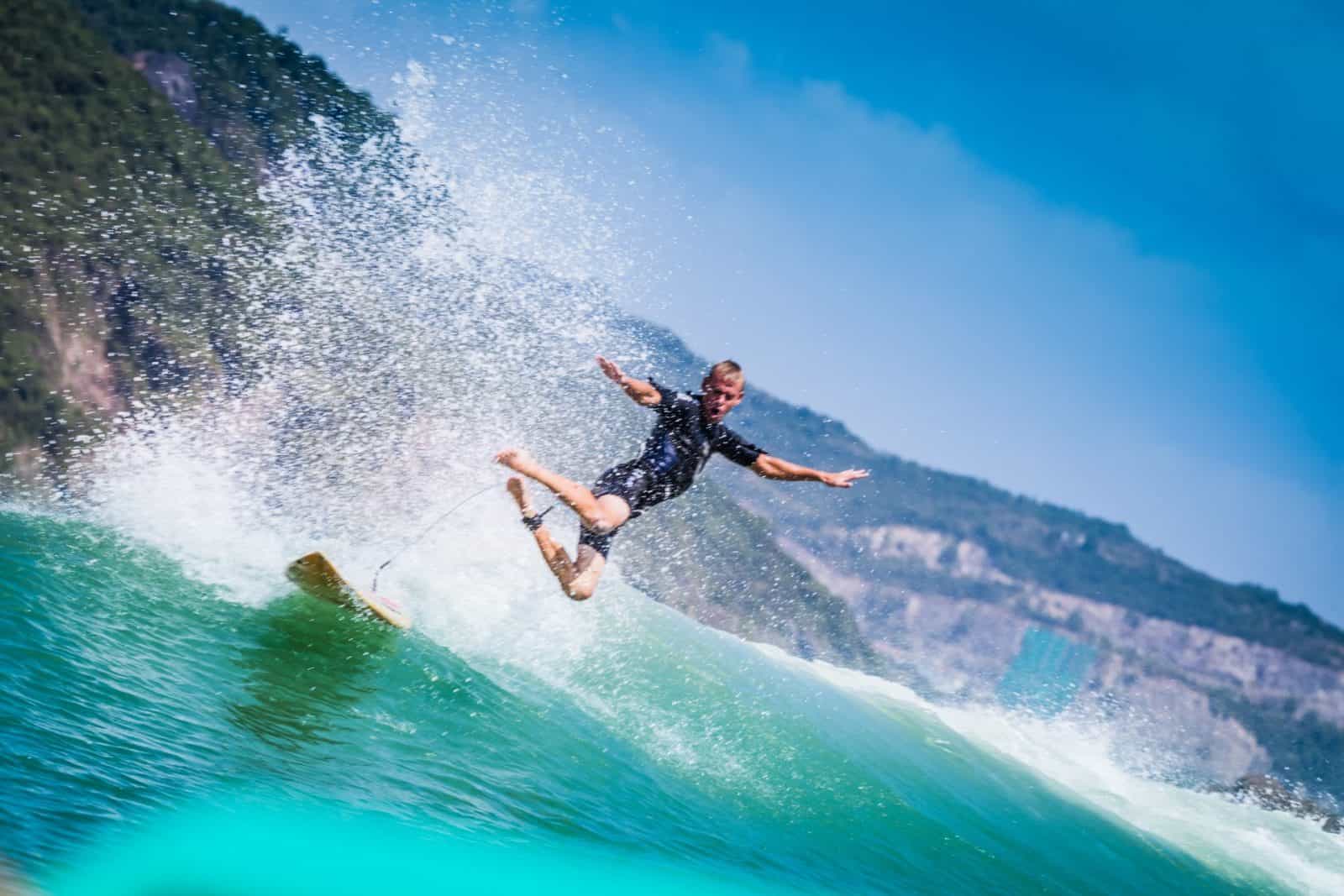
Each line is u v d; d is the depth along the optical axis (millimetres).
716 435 6344
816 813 7613
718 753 7867
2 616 5258
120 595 6234
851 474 6371
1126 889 8602
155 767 4453
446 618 8078
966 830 8469
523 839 5348
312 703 5848
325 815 4668
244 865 4020
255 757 4941
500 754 6230
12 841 3525
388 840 4703
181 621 6215
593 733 7145
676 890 5555
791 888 6285
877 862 7250
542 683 7633
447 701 6570
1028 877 8062
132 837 3867
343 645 6746
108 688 5012
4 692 4543
